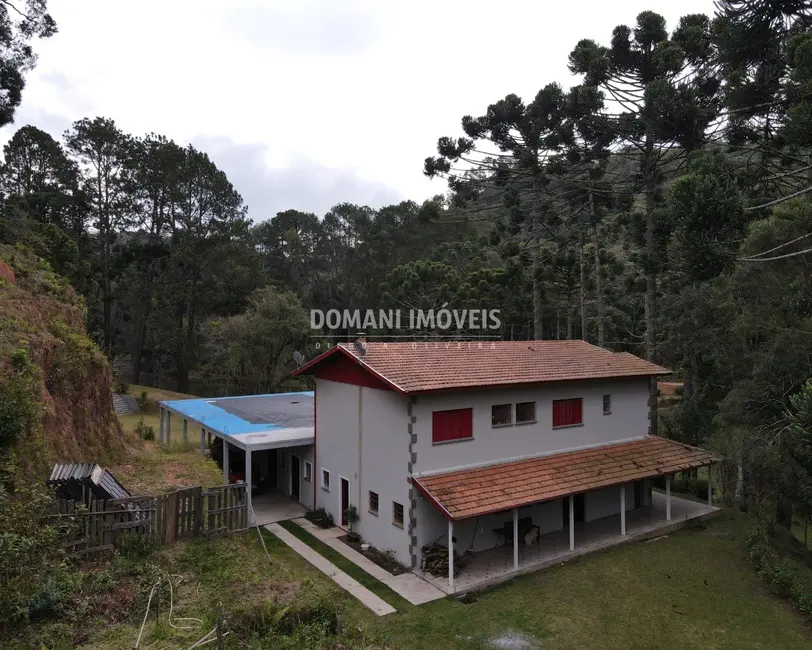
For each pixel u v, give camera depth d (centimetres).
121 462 1658
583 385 1839
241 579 994
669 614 1262
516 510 1448
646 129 2241
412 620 1182
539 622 1198
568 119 2866
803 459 1753
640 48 2494
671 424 2669
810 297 1908
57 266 3597
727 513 2012
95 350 1891
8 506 776
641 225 2614
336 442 1794
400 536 1479
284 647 784
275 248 7281
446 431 1522
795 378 1975
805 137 1242
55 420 1378
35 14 2608
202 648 733
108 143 4950
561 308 4588
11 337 1404
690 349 2561
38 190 4803
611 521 1852
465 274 5350
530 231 3491
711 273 1473
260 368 4338
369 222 6950
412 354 1720
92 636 741
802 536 2222
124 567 945
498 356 1844
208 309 5359
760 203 1747
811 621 1263
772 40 1455
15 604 695
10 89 2705
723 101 1900
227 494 1242
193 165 5219
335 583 1356
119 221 5066
